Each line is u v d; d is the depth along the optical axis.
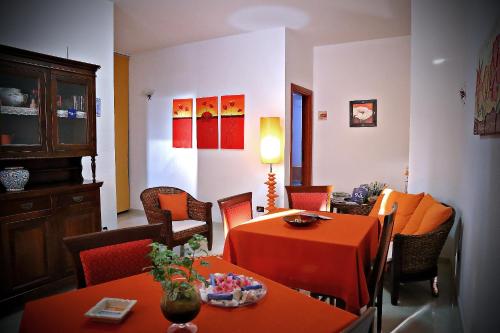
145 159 6.17
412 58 3.86
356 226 2.47
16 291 2.65
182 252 3.69
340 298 2.07
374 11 4.17
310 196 3.58
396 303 2.78
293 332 1.11
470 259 2.24
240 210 2.94
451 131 3.25
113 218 3.99
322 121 5.72
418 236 2.72
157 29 4.84
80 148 3.21
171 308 1.07
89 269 1.62
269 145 4.56
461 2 3.00
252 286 1.40
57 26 3.42
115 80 6.00
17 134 2.80
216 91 5.32
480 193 1.98
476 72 2.25
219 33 5.02
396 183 5.31
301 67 5.26
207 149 5.47
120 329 1.12
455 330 2.40
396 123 5.26
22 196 2.66
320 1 3.89
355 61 5.45
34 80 2.87
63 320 1.18
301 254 2.16
